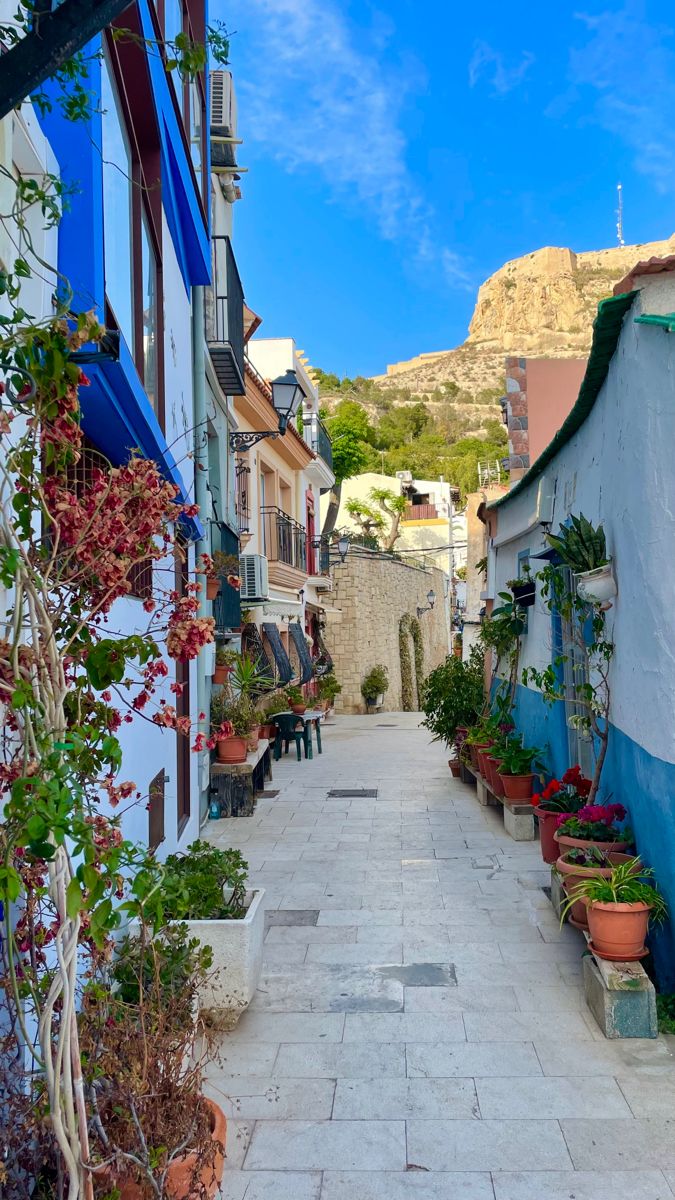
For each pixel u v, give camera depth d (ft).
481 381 440.04
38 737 7.11
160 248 20.40
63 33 6.42
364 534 123.44
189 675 27.63
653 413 14.97
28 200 9.11
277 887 23.43
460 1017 15.31
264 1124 12.08
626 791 18.06
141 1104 9.02
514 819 28.25
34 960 8.57
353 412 165.68
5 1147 8.32
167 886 12.63
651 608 15.35
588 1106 12.33
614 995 14.38
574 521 19.22
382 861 25.91
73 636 8.23
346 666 85.87
